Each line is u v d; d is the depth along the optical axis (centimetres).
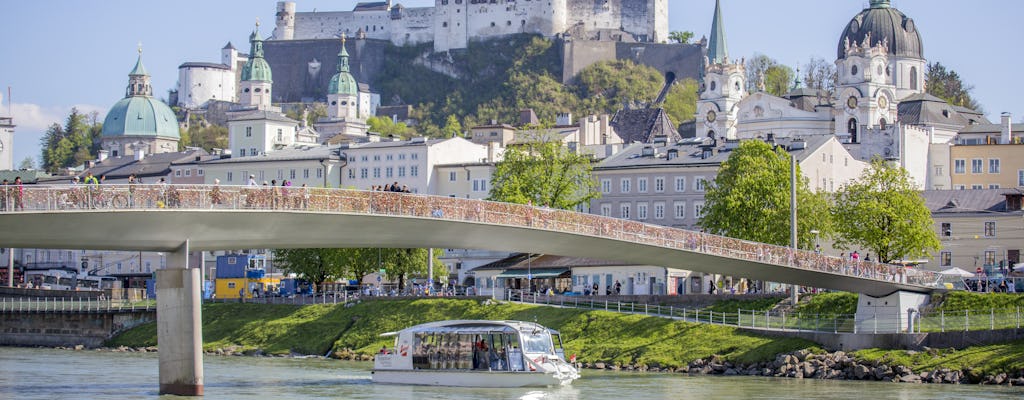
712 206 17000
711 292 16838
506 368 11531
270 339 17375
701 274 17962
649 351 13888
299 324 17538
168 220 9875
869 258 18212
